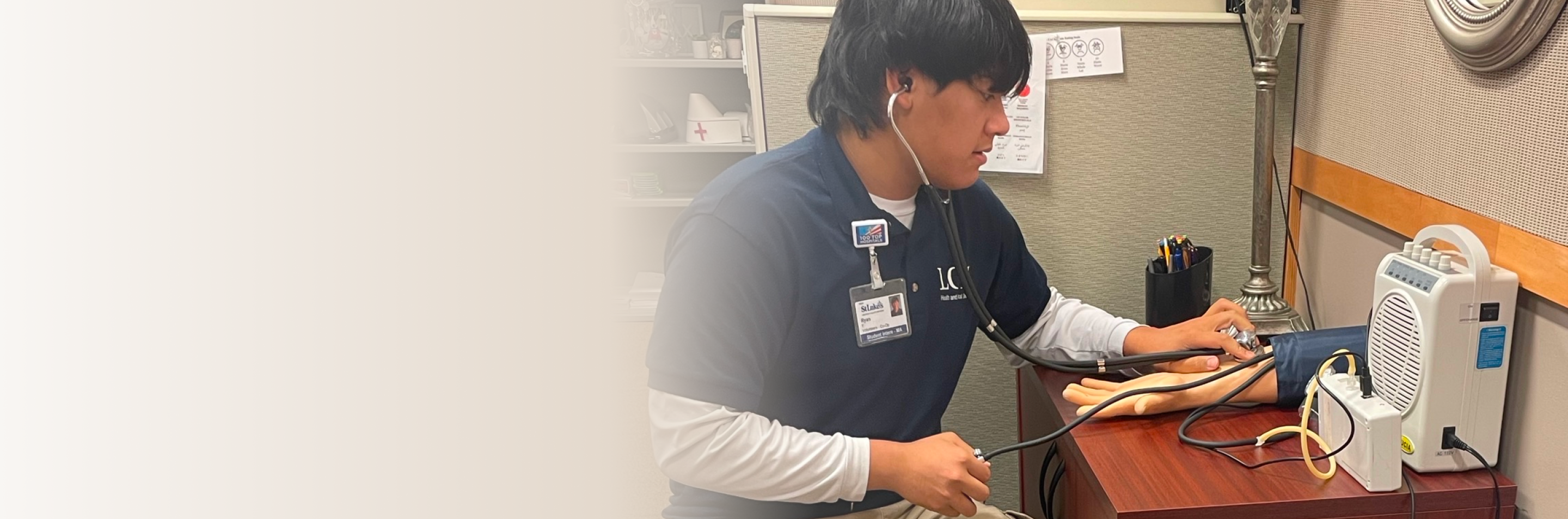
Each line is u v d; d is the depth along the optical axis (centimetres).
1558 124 86
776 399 108
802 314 103
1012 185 148
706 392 94
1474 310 91
